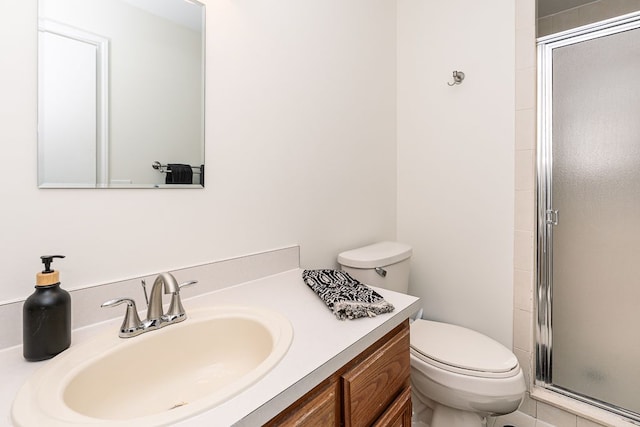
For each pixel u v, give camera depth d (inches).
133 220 34.4
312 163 55.0
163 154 36.5
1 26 26.6
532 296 58.9
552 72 57.9
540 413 58.5
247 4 44.4
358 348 27.9
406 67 75.2
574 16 80.3
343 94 61.2
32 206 28.3
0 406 19.6
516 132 59.7
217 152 41.4
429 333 57.4
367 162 67.8
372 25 68.6
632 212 51.9
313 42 54.7
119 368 26.6
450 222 69.1
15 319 27.4
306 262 54.2
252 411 19.0
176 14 37.2
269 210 48.1
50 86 29.0
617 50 52.1
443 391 48.0
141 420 18.0
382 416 31.9
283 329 29.3
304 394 22.7
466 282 67.1
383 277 56.2
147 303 32.2
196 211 39.6
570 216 57.2
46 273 25.9
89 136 31.3
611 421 51.8
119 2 32.9
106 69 32.2
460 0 66.5
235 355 32.3
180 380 29.9
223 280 41.8
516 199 60.0
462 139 66.8
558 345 59.1
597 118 54.1
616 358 53.9
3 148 26.8
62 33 29.5
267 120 47.4
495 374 45.9
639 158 51.1
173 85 37.1
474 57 64.8
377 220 71.1
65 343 26.0
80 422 18.0
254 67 45.4
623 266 52.8
